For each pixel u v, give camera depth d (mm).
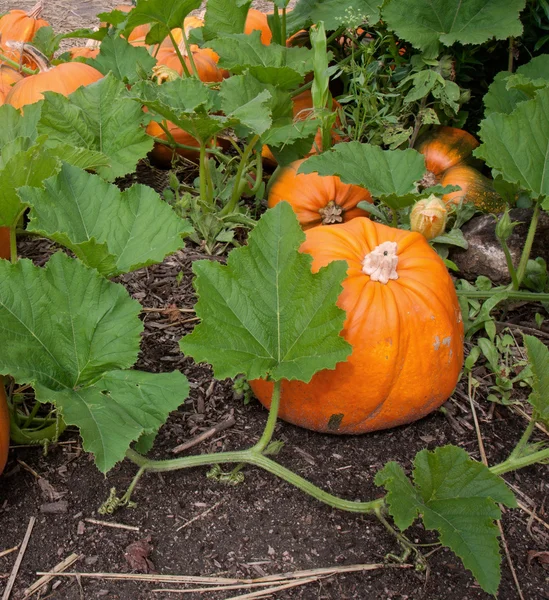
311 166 2557
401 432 2219
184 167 3584
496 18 3131
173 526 1875
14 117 2861
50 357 1859
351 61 3332
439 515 1743
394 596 1761
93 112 2934
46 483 1954
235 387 2248
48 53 4516
